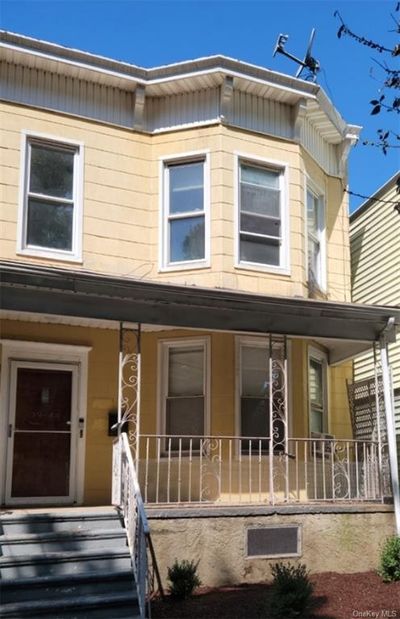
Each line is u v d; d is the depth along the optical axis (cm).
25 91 1038
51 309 861
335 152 1305
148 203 1090
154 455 1041
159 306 909
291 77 1112
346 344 1162
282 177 1125
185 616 715
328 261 1241
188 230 1075
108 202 1063
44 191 1032
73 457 1024
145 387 1064
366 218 1486
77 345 1047
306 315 976
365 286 1466
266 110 1130
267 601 745
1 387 998
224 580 857
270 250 1095
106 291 876
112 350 1073
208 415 1029
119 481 857
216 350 1045
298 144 1143
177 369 1073
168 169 1103
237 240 1060
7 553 759
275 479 1027
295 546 905
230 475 970
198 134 1091
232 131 1091
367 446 1148
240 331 949
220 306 932
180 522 852
